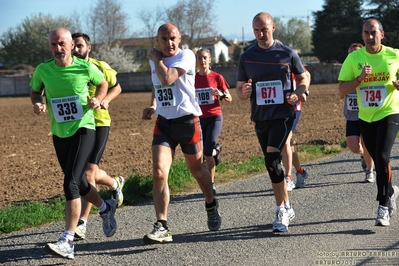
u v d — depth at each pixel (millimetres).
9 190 9562
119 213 7805
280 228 6465
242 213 7586
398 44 60406
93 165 6609
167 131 6266
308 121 20047
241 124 20062
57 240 6027
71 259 5844
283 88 6617
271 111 6609
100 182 7199
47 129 21344
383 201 6637
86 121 6035
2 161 13336
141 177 9586
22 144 16844
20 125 23250
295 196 8539
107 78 6691
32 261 5820
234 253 5871
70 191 5727
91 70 6059
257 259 5656
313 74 53219
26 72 75812
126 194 8500
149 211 7879
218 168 10609
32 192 9344
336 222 6898
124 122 22844
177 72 6012
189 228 6926
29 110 32438
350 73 6832
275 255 5762
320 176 10008
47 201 8586
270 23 6605
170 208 8031
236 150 13500
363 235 6336
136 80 56688
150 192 8883
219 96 8773
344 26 67750
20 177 10922
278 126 6578
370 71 6473
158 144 6191
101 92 6203
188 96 6262
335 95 33375
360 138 9062
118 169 11359
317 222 6934
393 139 6660
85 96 6039
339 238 6254
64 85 5941
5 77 57625
